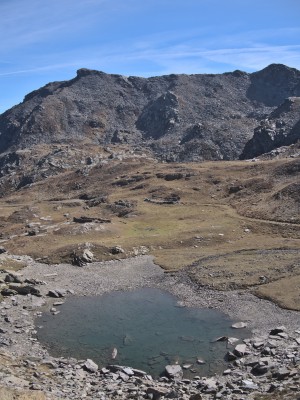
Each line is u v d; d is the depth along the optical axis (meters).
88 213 146.38
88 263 90.75
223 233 105.19
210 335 54.22
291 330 52.66
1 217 157.75
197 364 46.69
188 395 37.91
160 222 121.31
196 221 119.69
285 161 170.25
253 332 53.84
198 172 183.12
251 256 84.69
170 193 160.12
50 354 51.00
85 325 59.94
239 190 149.88
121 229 115.38
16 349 51.69
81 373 44.41
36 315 64.38
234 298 65.62
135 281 79.06
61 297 72.62
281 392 33.16
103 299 70.88
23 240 109.50
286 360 43.62
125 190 184.00
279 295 63.50
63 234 111.12
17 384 36.88
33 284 78.06
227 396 35.56
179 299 68.69
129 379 43.12
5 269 86.00
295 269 73.06
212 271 78.06
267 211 118.50
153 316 62.16
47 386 38.66
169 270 82.62
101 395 37.88
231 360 46.84
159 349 51.12
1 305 67.69
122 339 54.66
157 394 37.41
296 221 107.31
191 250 95.38
